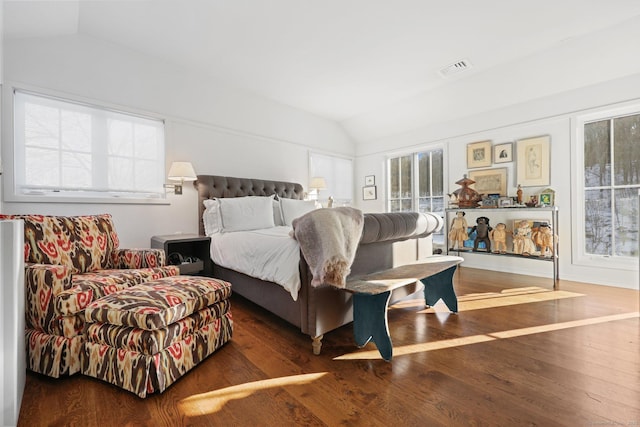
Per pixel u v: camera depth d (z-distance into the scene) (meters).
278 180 4.38
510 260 3.77
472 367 1.54
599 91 3.07
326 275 1.52
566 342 1.80
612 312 2.31
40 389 1.36
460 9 2.36
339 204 5.36
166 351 1.38
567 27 2.59
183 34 2.72
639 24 2.48
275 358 1.66
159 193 3.20
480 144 3.96
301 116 4.70
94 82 2.76
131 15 2.45
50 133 2.55
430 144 4.55
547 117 3.41
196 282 1.72
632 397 1.26
